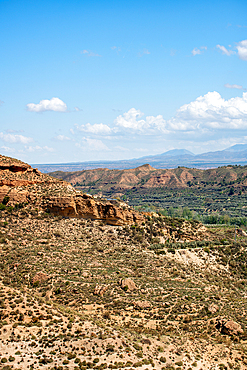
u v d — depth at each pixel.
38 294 50.66
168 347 42.91
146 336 44.84
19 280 52.81
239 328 49.25
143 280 62.91
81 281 57.59
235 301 60.56
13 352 34.75
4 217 76.31
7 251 62.69
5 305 41.16
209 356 43.03
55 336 38.84
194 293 60.78
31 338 37.34
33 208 82.50
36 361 34.25
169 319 51.00
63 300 50.91
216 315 53.62
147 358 39.06
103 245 77.88
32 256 63.16
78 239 77.25
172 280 66.88
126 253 76.50
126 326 47.09
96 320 45.56
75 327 41.62
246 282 75.31
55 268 60.47
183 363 39.78
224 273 78.62
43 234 74.75
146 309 52.50
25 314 40.75
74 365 34.91
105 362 36.38
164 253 80.38
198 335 48.25
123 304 52.50
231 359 42.91
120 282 58.62
